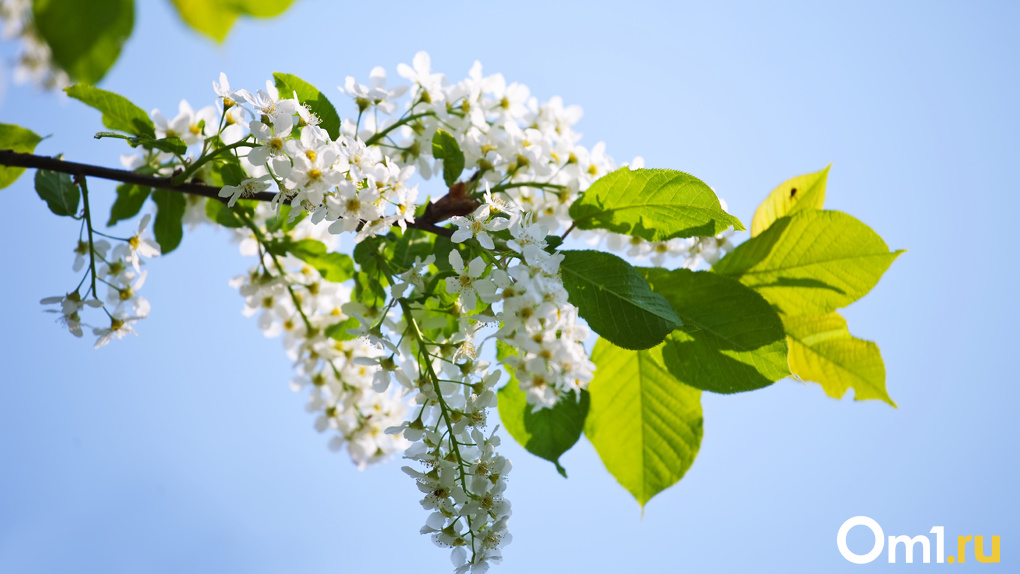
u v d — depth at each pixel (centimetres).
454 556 100
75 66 50
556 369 97
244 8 49
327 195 98
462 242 100
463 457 101
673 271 103
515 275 98
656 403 106
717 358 103
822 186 106
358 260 105
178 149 101
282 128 98
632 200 103
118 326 105
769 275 105
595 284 100
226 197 104
